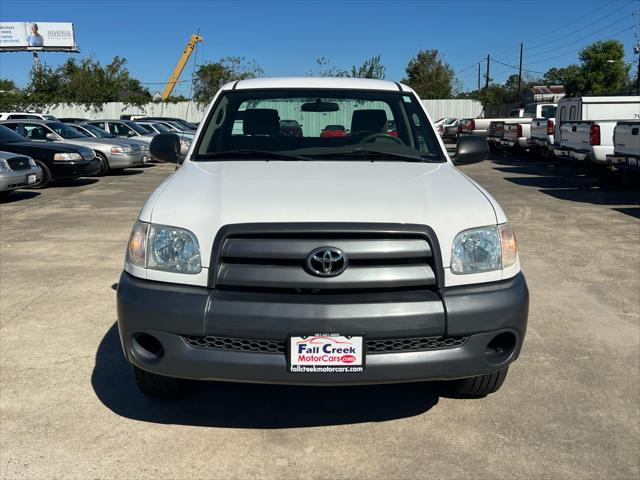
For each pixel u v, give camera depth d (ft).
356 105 14.44
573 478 9.39
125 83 174.40
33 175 39.04
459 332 9.41
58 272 20.70
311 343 9.12
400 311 9.21
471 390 11.63
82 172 45.93
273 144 13.48
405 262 9.48
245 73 116.37
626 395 12.01
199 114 136.26
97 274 20.44
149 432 10.64
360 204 9.81
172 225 9.79
